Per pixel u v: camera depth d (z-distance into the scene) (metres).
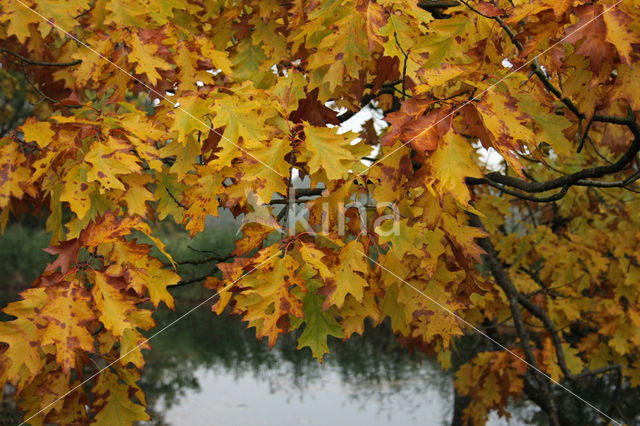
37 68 2.39
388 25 1.63
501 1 1.68
